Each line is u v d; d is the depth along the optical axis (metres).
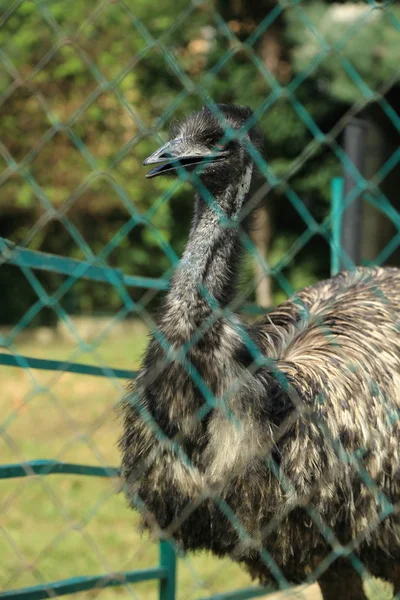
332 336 8.16
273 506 7.06
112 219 29.86
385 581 8.09
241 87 24.48
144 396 7.11
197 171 7.16
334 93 20.06
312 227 5.38
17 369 25.67
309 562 7.57
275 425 7.04
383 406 7.70
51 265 7.91
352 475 7.38
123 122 24.36
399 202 17.27
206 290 6.91
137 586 11.10
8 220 29.95
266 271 5.64
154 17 23.58
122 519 13.64
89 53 23.80
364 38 17.66
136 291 31.05
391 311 8.50
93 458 17.02
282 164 27.05
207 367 6.79
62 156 25.30
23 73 23.20
